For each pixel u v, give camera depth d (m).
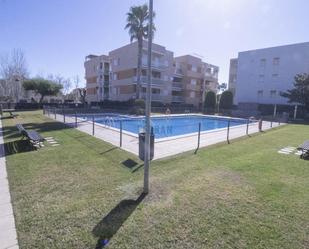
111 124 17.94
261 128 16.25
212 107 38.31
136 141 9.73
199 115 28.81
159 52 40.06
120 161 6.79
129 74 39.25
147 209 3.97
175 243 3.09
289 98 31.14
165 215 3.79
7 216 3.68
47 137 10.51
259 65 38.34
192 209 4.01
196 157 7.54
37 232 3.27
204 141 10.58
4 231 3.28
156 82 40.19
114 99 43.91
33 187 4.83
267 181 5.46
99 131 12.47
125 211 3.89
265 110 35.62
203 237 3.22
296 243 3.13
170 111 31.95
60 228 3.37
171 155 7.67
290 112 32.75
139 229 3.38
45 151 7.91
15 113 25.50
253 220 3.69
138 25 30.11
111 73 44.56
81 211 3.86
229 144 10.08
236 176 5.75
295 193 4.78
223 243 3.10
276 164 6.93
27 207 3.97
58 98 64.69
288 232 3.38
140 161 6.83
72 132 12.02
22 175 5.54
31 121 17.34
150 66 4.39
